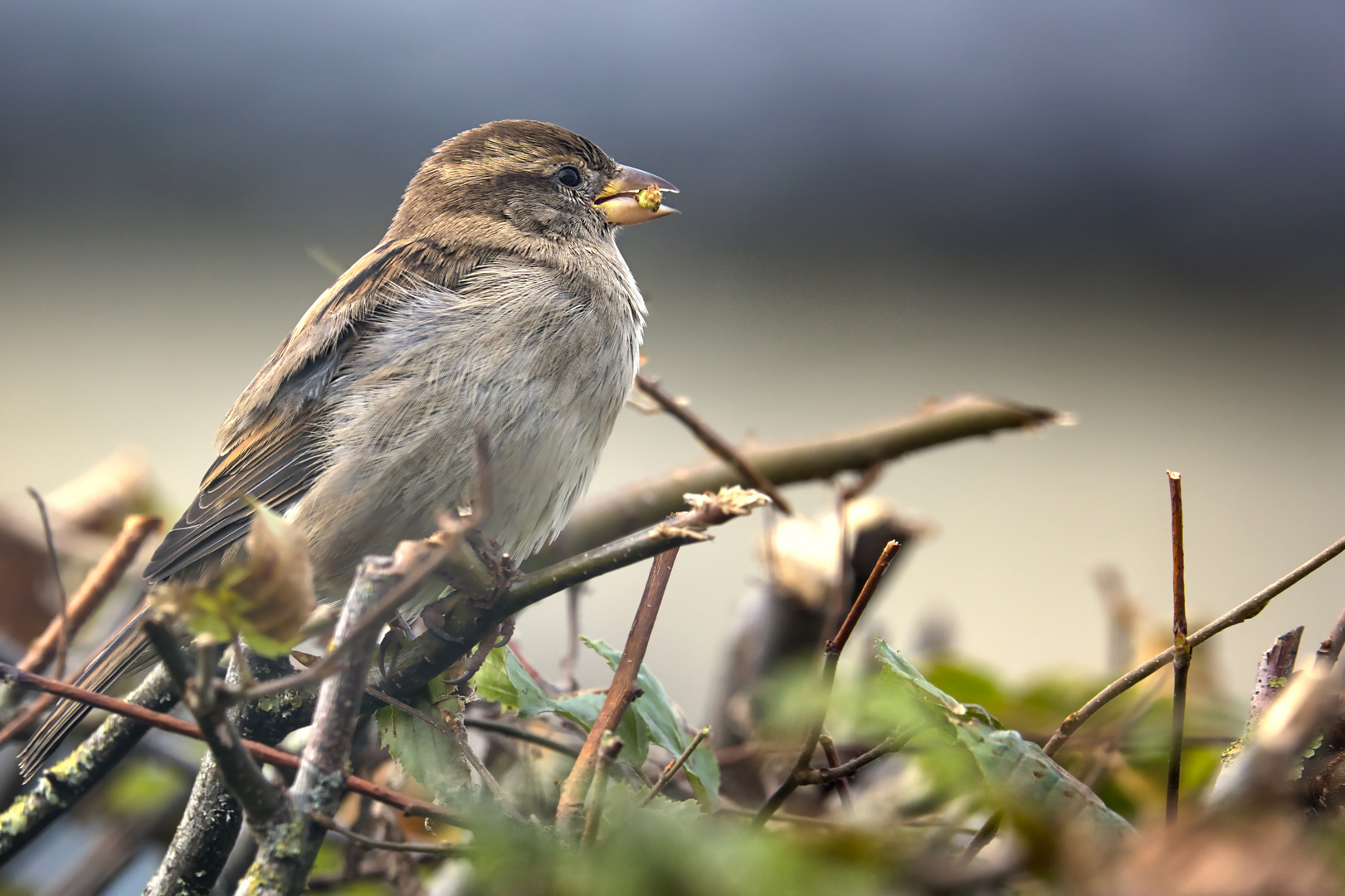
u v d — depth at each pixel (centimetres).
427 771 455
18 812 522
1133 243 2189
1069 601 1257
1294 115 2389
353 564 690
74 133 2127
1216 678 651
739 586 1145
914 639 772
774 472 805
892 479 1498
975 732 400
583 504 794
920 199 2223
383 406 679
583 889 303
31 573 809
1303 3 2502
